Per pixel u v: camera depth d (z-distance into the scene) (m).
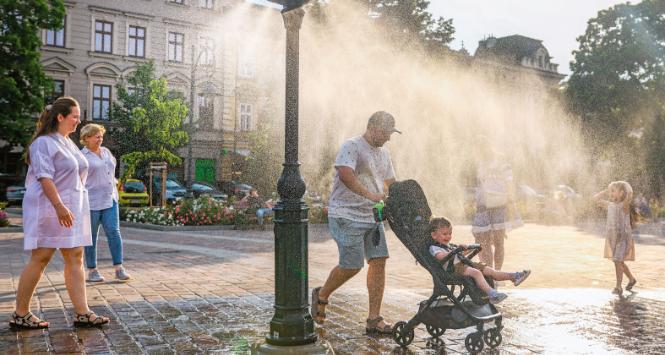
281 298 3.69
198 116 39.66
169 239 14.16
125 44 37.41
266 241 13.73
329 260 9.98
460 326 4.13
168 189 30.53
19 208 28.48
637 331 4.89
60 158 4.53
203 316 5.17
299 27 3.73
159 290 6.51
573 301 6.24
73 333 4.51
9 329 4.60
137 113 32.03
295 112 3.73
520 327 4.98
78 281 4.72
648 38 35.97
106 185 7.08
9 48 22.69
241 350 4.09
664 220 28.03
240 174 39.81
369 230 4.73
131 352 4.02
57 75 35.41
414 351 4.20
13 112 22.58
